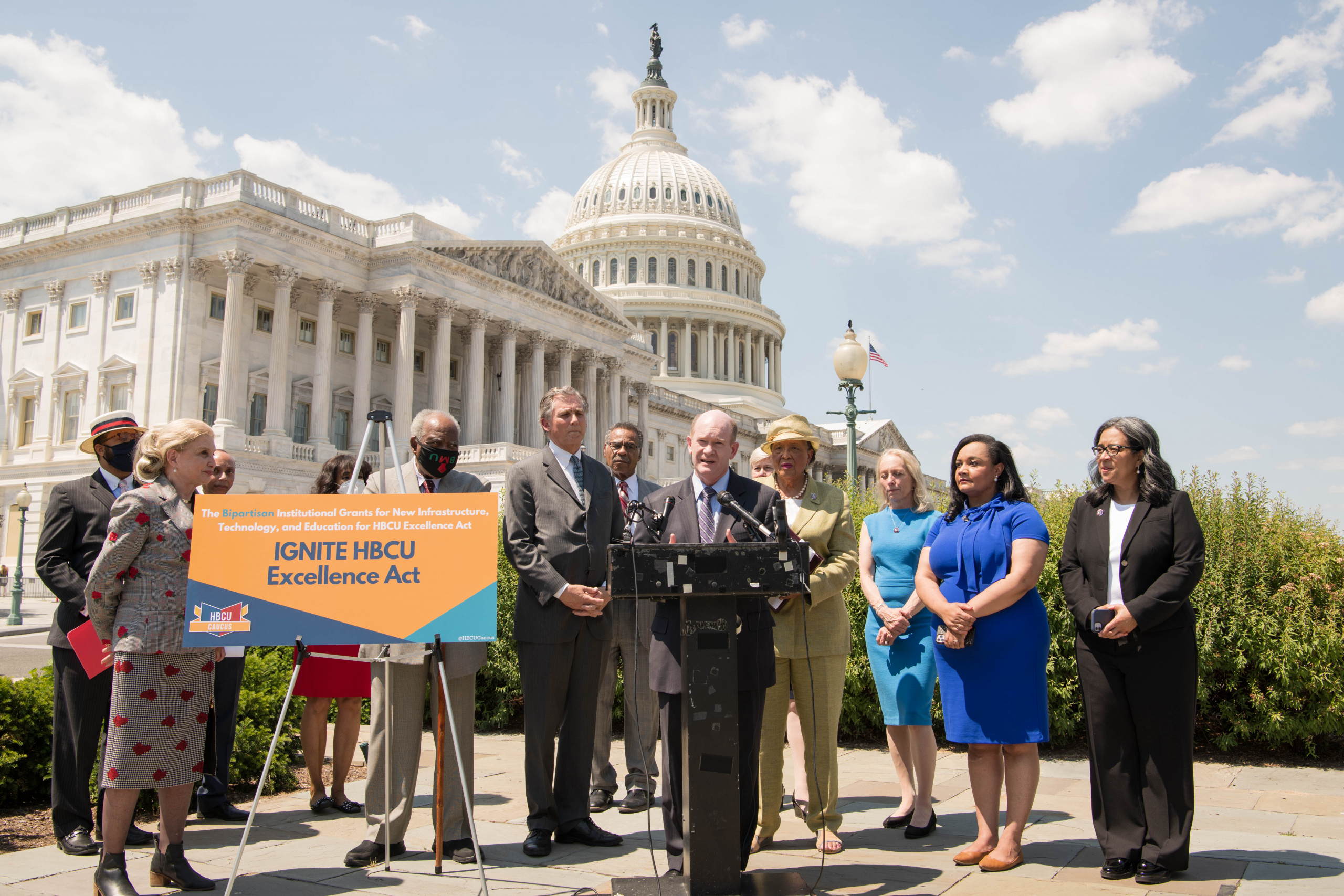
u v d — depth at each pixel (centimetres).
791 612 697
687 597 546
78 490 709
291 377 5234
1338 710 981
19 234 5388
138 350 4828
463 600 575
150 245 4881
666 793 612
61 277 5191
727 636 545
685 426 8650
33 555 4916
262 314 5156
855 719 1150
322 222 5141
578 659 702
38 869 630
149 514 593
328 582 575
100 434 720
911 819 745
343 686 797
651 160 11744
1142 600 591
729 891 534
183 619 588
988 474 670
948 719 639
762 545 527
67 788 678
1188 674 599
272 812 820
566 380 6500
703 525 666
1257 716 1025
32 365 5219
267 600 569
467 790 553
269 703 959
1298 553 1040
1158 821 582
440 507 586
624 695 888
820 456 9206
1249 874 588
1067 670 1062
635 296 10600
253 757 892
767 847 685
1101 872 590
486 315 5781
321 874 616
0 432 5241
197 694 601
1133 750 604
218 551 571
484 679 1288
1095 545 639
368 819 659
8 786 816
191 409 4747
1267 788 891
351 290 5272
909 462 798
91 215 5166
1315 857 627
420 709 680
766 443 769
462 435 6088
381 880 600
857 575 1134
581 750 700
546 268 6322
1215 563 1043
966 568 651
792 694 782
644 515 671
